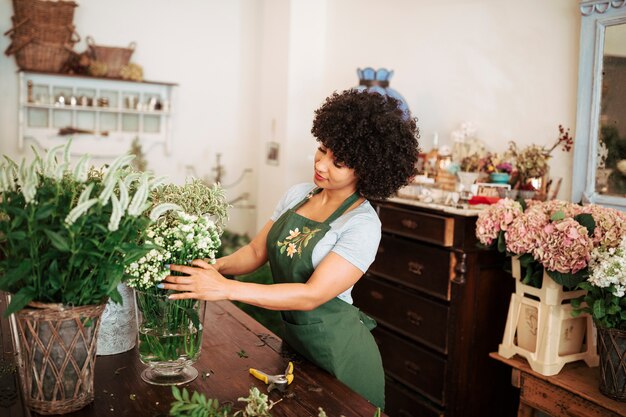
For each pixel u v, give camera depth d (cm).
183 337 156
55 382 137
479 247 271
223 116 593
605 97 285
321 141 188
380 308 344
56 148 138
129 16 546
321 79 530
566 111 314
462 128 353
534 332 252
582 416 228
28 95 503
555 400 239
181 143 578
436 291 305
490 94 358
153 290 151
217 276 158
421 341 315
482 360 305
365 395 195
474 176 309
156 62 561
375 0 459
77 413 141
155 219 141
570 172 311
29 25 482
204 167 589
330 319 186
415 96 418
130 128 551
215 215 177
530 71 333
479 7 365
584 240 224
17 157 513
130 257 135
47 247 130
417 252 317
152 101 548
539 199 308
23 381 145
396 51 437
